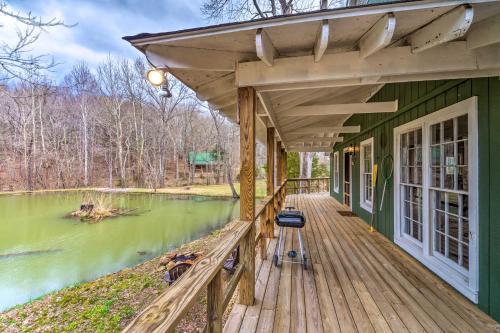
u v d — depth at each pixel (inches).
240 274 79.7
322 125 266.7
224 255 52.2
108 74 914.7
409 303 86.0
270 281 103.6
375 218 187.0
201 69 70.1
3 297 183.3
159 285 172.6
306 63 69.1
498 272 74.8
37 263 243.0
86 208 480.1
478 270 82.5
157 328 27.6
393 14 50.7
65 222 409.7
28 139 858.1
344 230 188.4
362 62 66.8
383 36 52.8
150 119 971.3
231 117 134.6
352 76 67.2
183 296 35.0
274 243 157.6
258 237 124.6
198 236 326.3
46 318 143.4
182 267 170.2
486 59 63.3
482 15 53.7
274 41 64.4
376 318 77.4
